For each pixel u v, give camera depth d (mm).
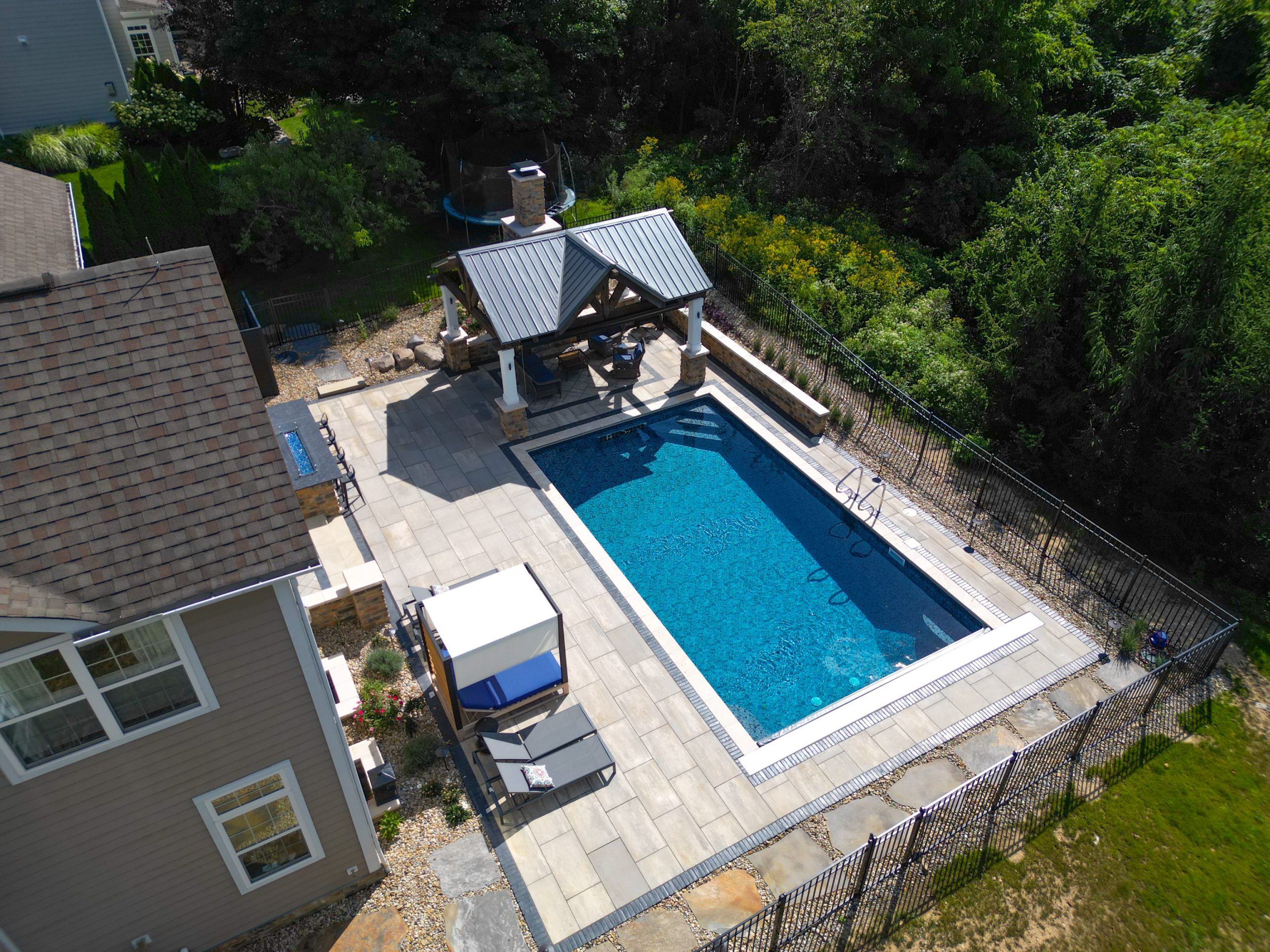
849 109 30000
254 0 26828
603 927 11734
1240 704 15391
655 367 23828
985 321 21891
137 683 8891
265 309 24562
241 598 8953
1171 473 17688
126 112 33781
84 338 8742
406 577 17188
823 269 26906
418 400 22172
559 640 14062
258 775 10211
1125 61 33812
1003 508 19312
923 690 15312
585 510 19328
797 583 17703
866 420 21688
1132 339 18297
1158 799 13727
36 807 8867
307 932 11703
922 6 28953
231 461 9016
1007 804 13461
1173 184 20234
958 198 30328
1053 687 15398
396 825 12859
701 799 13438
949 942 11711
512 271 20125
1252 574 18156
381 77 28531
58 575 8172
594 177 33438
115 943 10539
